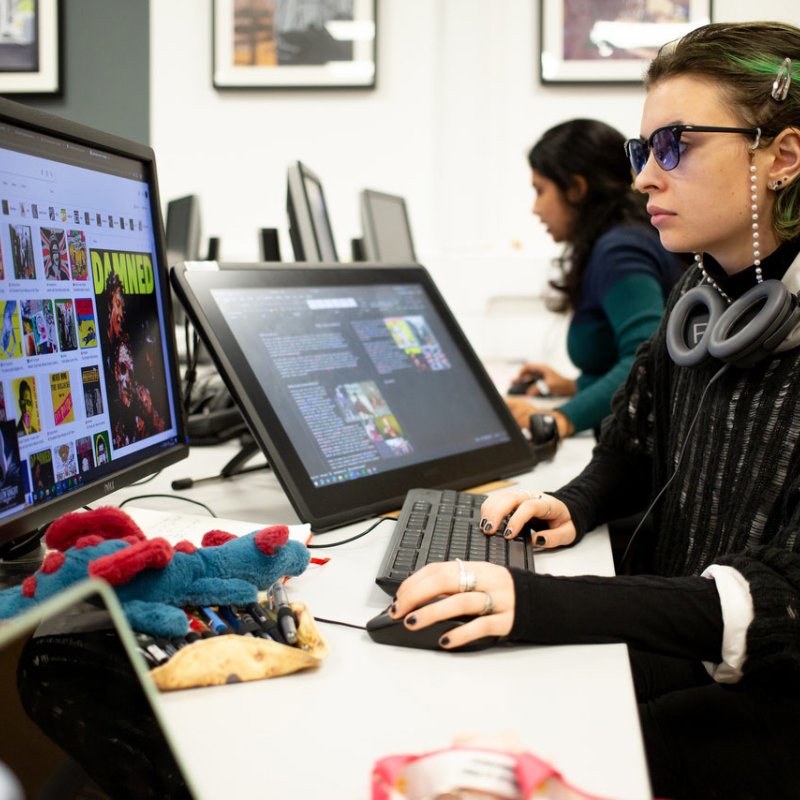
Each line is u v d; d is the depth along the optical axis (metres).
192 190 3.39
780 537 0.79
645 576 0.77
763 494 0.89
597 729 0.58
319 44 3.24
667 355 1.11
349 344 1.21
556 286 2.20
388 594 0.82
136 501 1.18
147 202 0.99
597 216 2.04
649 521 1.36
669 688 0.95
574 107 3.19
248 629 0.70
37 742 0.42
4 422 0.72
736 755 0.86
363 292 1.29
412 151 3.28
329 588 0.85
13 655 0.41
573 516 1.02
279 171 3.35
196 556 0.72
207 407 1.72
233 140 3.35
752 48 0.88
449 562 0.75
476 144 3.23
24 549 0.85
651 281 1.92
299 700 0.62
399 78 3.24
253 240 3.40
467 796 0.48
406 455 1.18
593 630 0.71
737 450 0.92
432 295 1.40
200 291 1.06
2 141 0.73
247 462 1.42
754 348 0.87
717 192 0.89
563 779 0.47
